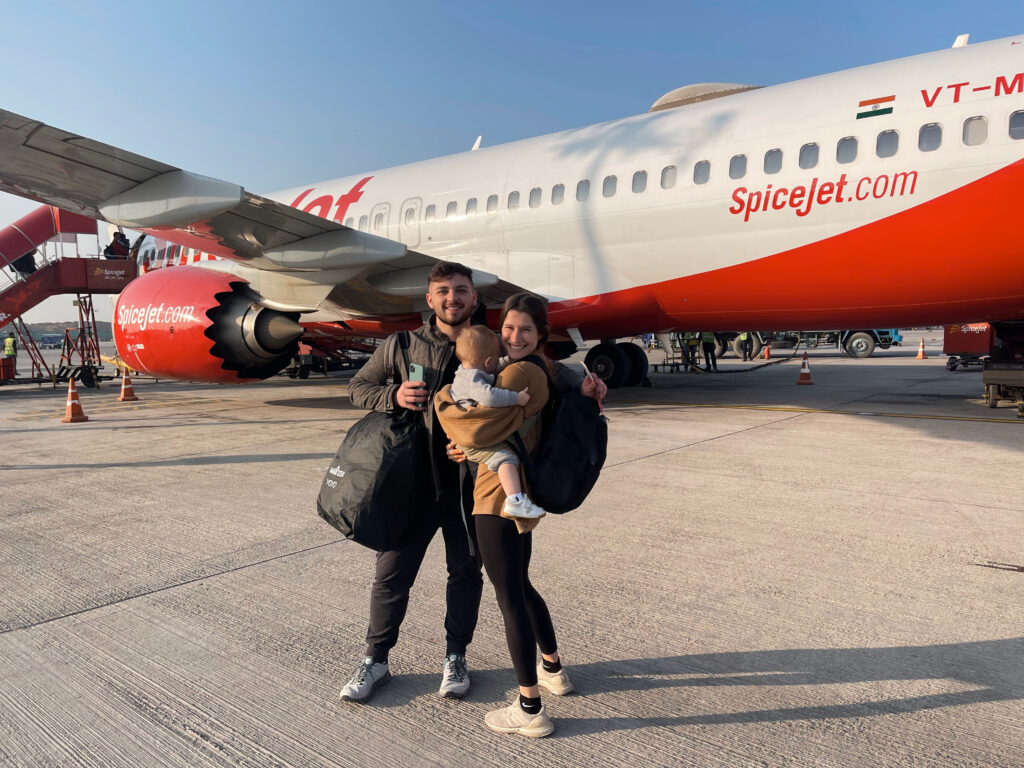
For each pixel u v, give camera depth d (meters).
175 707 2.25
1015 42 6.80
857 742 1.97
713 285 8.54
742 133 8.05
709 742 2.00
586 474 2.08
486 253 10.23
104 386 16.05
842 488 4.89
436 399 2.15
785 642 2.59
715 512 4.34
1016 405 9.30
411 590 3.20
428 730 2.11
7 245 16.28
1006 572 3.24
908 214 7.06
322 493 2.32
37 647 2.67
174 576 3.39
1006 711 2.11
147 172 6.73
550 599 3.04
